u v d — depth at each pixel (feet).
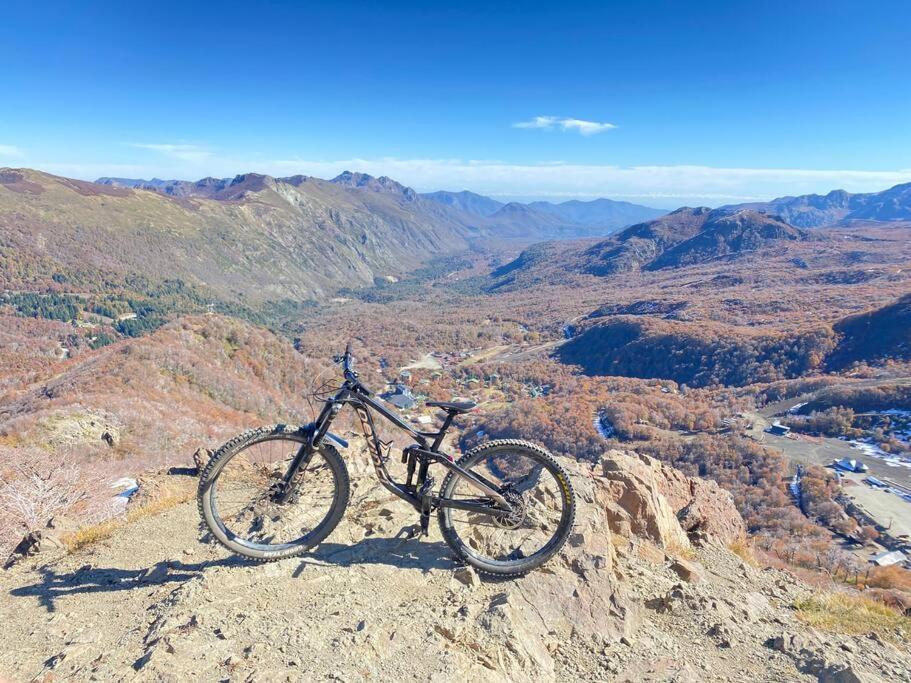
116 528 20.71
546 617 14.64
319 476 21.33
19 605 14.71
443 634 12.55
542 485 19.30
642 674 13.21
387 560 15.69
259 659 11.07
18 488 34.19
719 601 17.78
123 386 174.91
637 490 22.86
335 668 10.89
